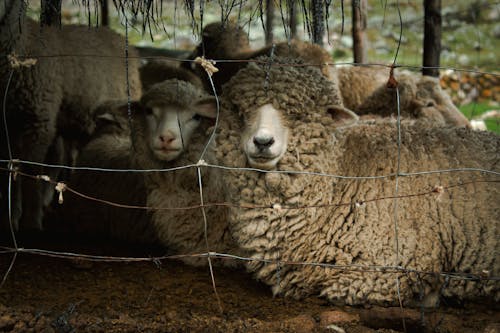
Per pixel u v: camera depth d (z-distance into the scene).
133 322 4.79
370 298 5.23
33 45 7.52
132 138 6.58
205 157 6.22
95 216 7.40
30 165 7.79
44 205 8.60
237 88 5.13
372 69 10.10
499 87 16.27
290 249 5.34
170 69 9.52
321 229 5.34
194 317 4.99
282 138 5.02
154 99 6.21
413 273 5.21
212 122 5.67
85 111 8.71
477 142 5.84
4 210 7.68
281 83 5.06
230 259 6.26
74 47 8.55
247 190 5.21
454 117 8.96
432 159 5.57
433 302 5.31
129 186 7.17
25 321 4.70
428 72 9.67
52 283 5.59
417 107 8.57
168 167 6.33
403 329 4.94
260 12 5.45
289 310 5.24
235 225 5.44
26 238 7.03
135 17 5.49
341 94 9.81
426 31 9.59
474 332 4.78
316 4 5.41
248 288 5.75
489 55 18.72
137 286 5.65
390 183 5.43
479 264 5.29
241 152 5.21
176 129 6.12
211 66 4.80
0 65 6.95
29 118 7.66
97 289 5.52
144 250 6.73
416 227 5.31
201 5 5.27
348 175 5.53
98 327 4.70
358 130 5.89
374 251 5.25
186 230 6.32
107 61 9.13
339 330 4.80
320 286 5.43
